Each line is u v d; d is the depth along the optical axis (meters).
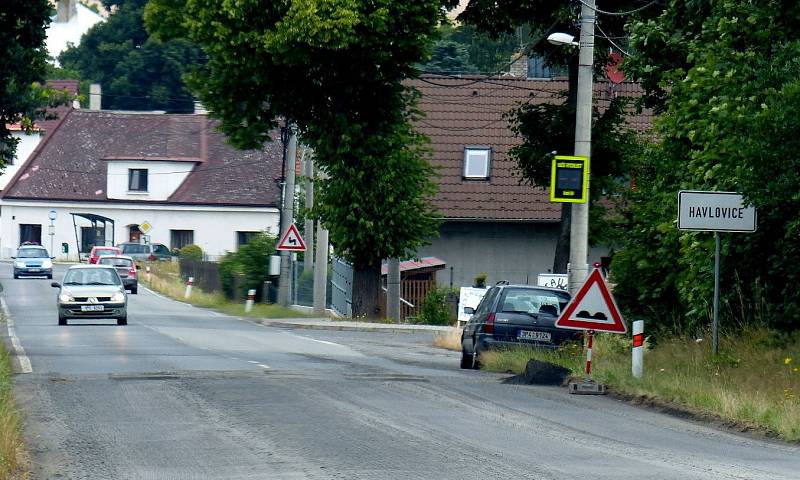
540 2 121.31
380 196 134.62
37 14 95.25
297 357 79.56
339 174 133.50
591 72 80.00
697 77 67.06
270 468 35.81
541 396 56.91
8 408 43.28
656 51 79.44
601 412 51.41
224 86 129.25
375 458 37.62
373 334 125.06
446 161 172.00
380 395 54.44
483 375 69.62
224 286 180.00
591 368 64.56
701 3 70.94
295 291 173.38
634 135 129.50
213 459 37.38
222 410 48.31
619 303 81.75
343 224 134.88
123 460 37.16
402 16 124.06
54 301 168.00
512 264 170.12
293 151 160.75
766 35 65.06
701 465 37.69
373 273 139.00
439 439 41.69
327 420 45.84
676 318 79.25
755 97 62.31
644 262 78.12
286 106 131.00
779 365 60.75
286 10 122.38
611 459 38.41
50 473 35.00
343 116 131.12
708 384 55.78
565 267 128.88
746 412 48.06
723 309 70.56
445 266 167.00
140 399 51.53
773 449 42.12
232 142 132.38
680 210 61.03
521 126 129.62
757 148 60.28
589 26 79.75
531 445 40.94
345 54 125.19
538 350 74.75
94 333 103.56
